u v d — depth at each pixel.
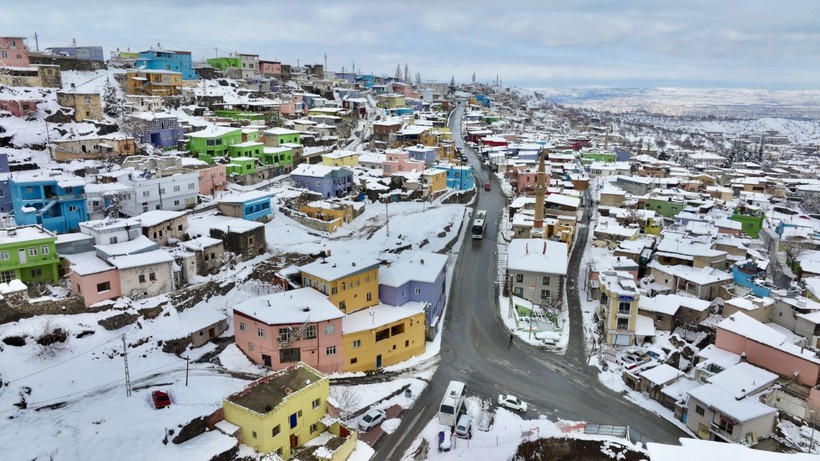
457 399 56.28
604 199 124.25
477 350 70.88
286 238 90.12
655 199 124.50
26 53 130.12
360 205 110.62
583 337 74.69
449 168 138.00
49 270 63.06
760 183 161.00
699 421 54.72
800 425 55.28
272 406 46.78
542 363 68.38
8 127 106.81
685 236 97.88
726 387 55.94
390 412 57.50
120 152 108.31
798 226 119.94
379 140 170.50
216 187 105.81
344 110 183.88
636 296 69.88
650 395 61.72
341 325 61.97
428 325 72.25
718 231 107.19
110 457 41.78
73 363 54.06
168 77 151.75
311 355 60.97
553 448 48.72
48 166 97.88
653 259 91.88
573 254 102.06
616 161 181.25
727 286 83.50
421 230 105.25
